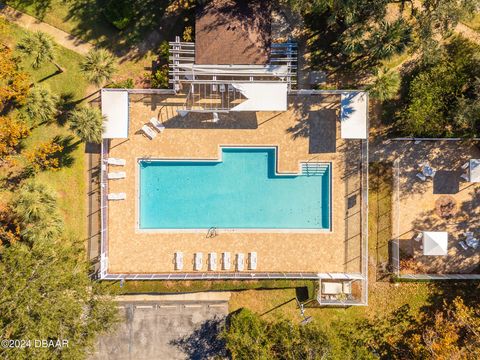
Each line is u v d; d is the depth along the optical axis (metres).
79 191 25.72
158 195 26.30
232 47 23.47
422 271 26.14
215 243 26.03
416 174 25.91
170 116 25.64
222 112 25.08
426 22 22.20
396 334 26.05
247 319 24.97
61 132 25.48
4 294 20.61
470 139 25.27
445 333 24.06
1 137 22.95
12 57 25.11
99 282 25.34
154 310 26.50
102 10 25.16
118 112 24.23
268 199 26.39
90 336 22.53
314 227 26.39
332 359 22.80
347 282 25.72
